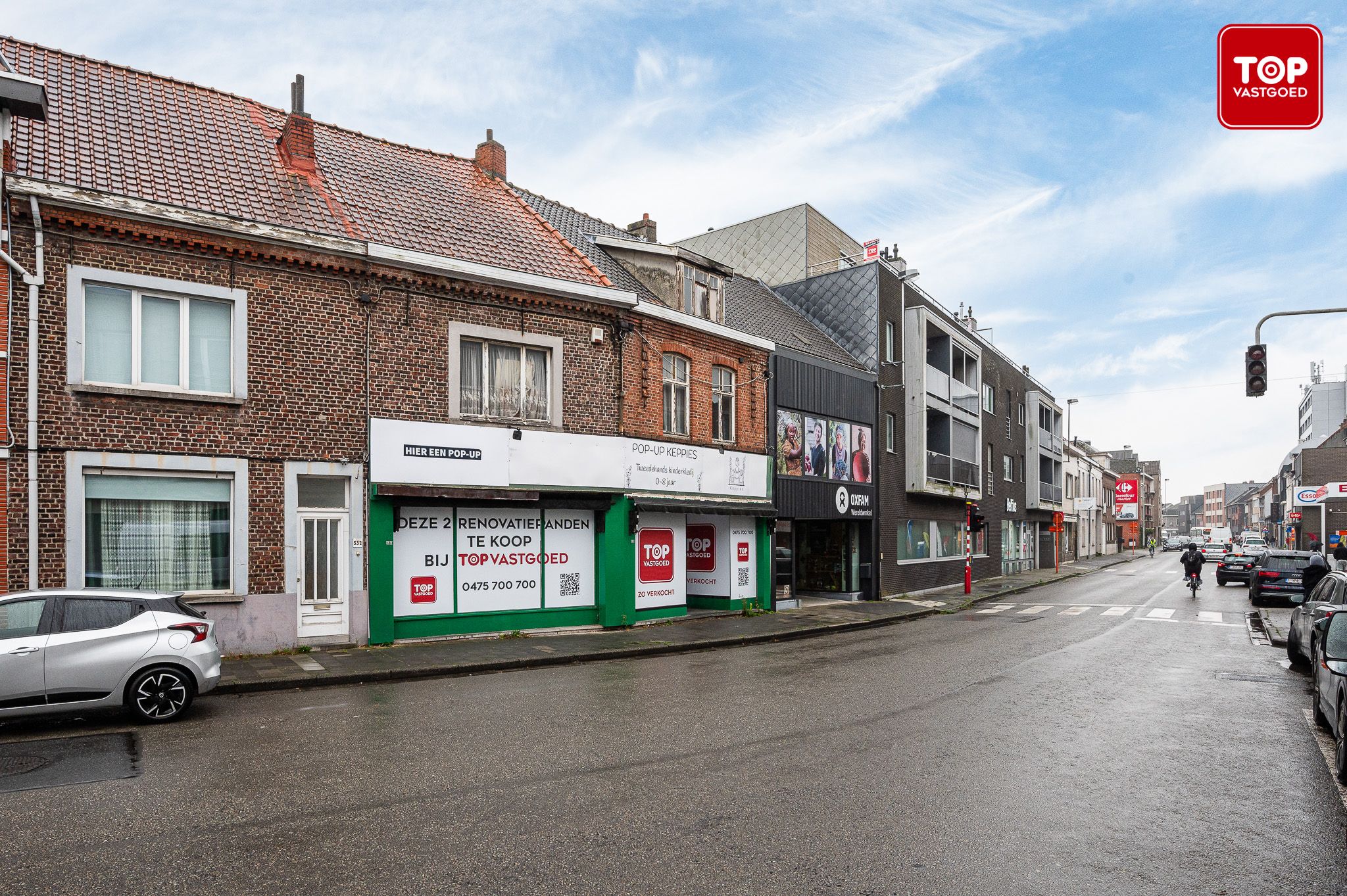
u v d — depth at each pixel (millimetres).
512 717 9148
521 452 15734
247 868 4984
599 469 16922
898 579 27234
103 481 11883
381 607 14047
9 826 5664
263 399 12992
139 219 11969
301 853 5215
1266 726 8992
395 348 14336
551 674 12422
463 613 15305
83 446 11570
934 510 30625
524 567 16125
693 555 20859
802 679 11773
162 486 12312
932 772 7043
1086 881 4902
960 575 32500
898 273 28734
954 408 31953
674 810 6047
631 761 7328
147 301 12289
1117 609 23562
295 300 13375
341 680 11391
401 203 16406
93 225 11680
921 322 28578
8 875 4875
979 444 34594
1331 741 8391
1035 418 44000
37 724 8812
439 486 14602
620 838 5496
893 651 14883
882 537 26453
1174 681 11773
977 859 5195
